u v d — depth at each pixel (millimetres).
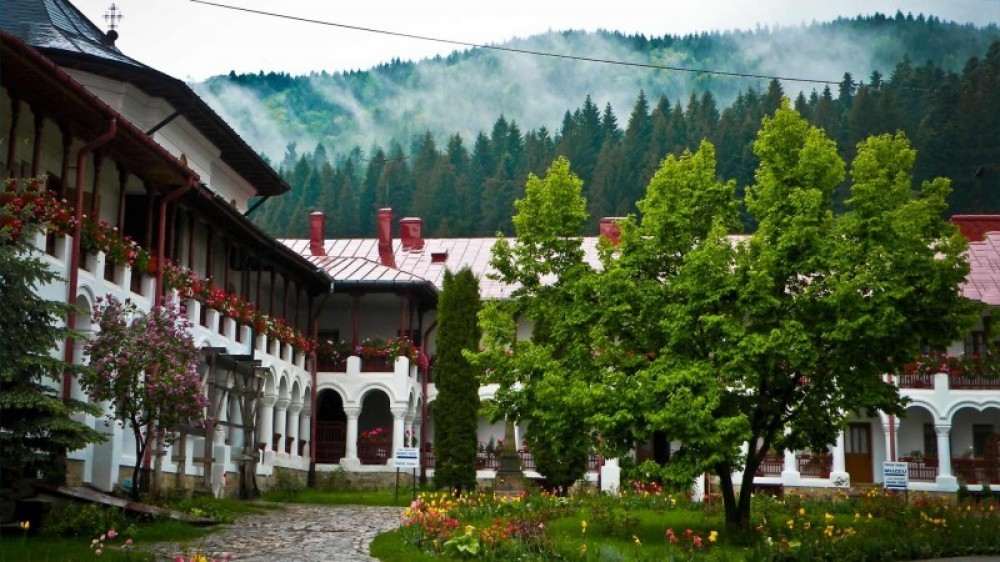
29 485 21219
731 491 25031
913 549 22109
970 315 23781
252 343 36375
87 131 25734
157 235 32406
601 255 25812
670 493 31406
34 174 24172
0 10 32375
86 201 29656
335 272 46375
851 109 105000
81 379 22719
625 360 24391
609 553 20500
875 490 33875
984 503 28531
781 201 24156
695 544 22109
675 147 108250
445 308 41188
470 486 39906
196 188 30031
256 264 40188
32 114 26484
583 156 120812
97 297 25375
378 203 116000
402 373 45375
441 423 40375
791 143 24766
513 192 108438
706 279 23594
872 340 23547
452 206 108062
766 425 25312
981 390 45594
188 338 25312
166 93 33156
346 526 26750
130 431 27938
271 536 24047
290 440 42812
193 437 31562
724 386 23359
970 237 52750
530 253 26156
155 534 22266
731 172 103812
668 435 23000
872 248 23609
